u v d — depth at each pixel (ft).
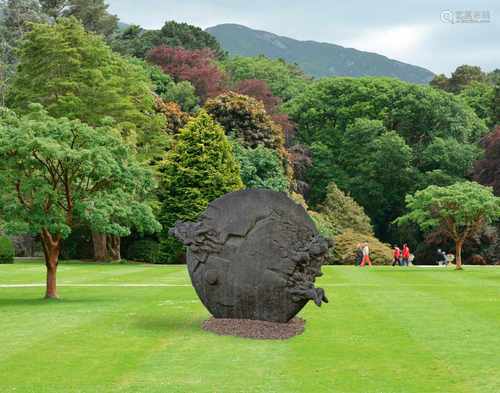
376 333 63.72
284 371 48.42
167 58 314.55
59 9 338.13
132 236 199.82
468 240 227.61
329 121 301.84
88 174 90.22
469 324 68.90
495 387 44.65
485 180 237.25
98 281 118.73
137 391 42.98
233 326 62.75
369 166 265.54
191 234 64.54
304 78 423.64
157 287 106.83
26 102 189.47
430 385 45.09
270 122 240.32
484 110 314.14
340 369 49.21
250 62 389.60
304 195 277.23
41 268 148.77
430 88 289.12
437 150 263.49
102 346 56.75
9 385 44.52
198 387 43.93
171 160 192.13
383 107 290.97
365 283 115.24
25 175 89.97
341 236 217.77
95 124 187.32
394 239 270.67
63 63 189.47
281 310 63.57
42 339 59.82
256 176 214.28
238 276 63.82
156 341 58.85
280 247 63.21
